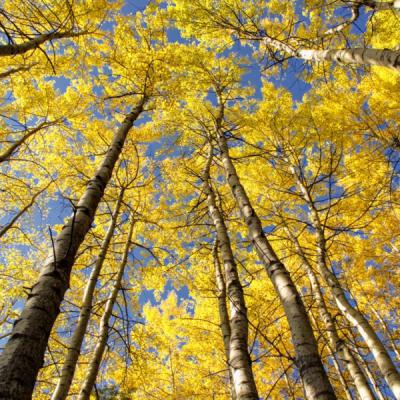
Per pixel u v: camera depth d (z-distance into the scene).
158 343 6.35
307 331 2.20
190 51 6.80
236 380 2.29
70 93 6.72
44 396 6.03
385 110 6.87
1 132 6.25
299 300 2.43
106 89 6.84
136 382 6.40
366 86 7.15
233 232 6.46
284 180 6.80
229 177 4.29
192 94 7.05
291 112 7.11
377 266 7.84
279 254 6.86
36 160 6.97
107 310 4.83
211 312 7.36
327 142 6.26
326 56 4.79
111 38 6.64
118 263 6.86
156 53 6.26
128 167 7.18
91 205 2.58
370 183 6.36
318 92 7.34
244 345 2.57
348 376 6.56
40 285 1.79
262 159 6.92
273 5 6.60
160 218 6.89
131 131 7.18
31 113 6.64
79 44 6.41
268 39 6.28
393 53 3.53
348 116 7.03
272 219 6.70
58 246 2.04
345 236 6.89
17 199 6.87
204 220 6.46
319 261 4.55
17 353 1.43
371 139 6.71
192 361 7.79
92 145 6.94
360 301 8.27
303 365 2.01
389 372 3.31
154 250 6.97
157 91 6.23
